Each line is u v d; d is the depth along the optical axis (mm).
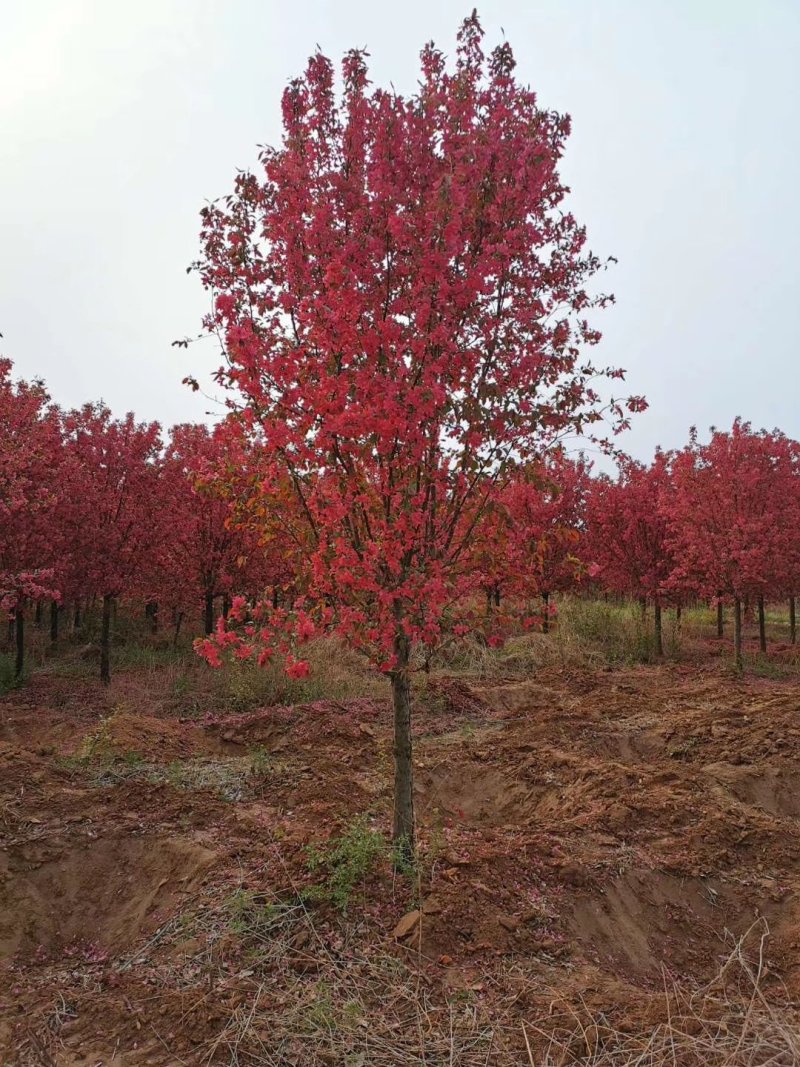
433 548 4109
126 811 5582
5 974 3906
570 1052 3006
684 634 19000
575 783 6742
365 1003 3338
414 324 3812
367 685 11586
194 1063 2955
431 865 4504
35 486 11039
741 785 6523
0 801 5605
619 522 16656
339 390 3660
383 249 3869
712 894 4688
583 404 4203
